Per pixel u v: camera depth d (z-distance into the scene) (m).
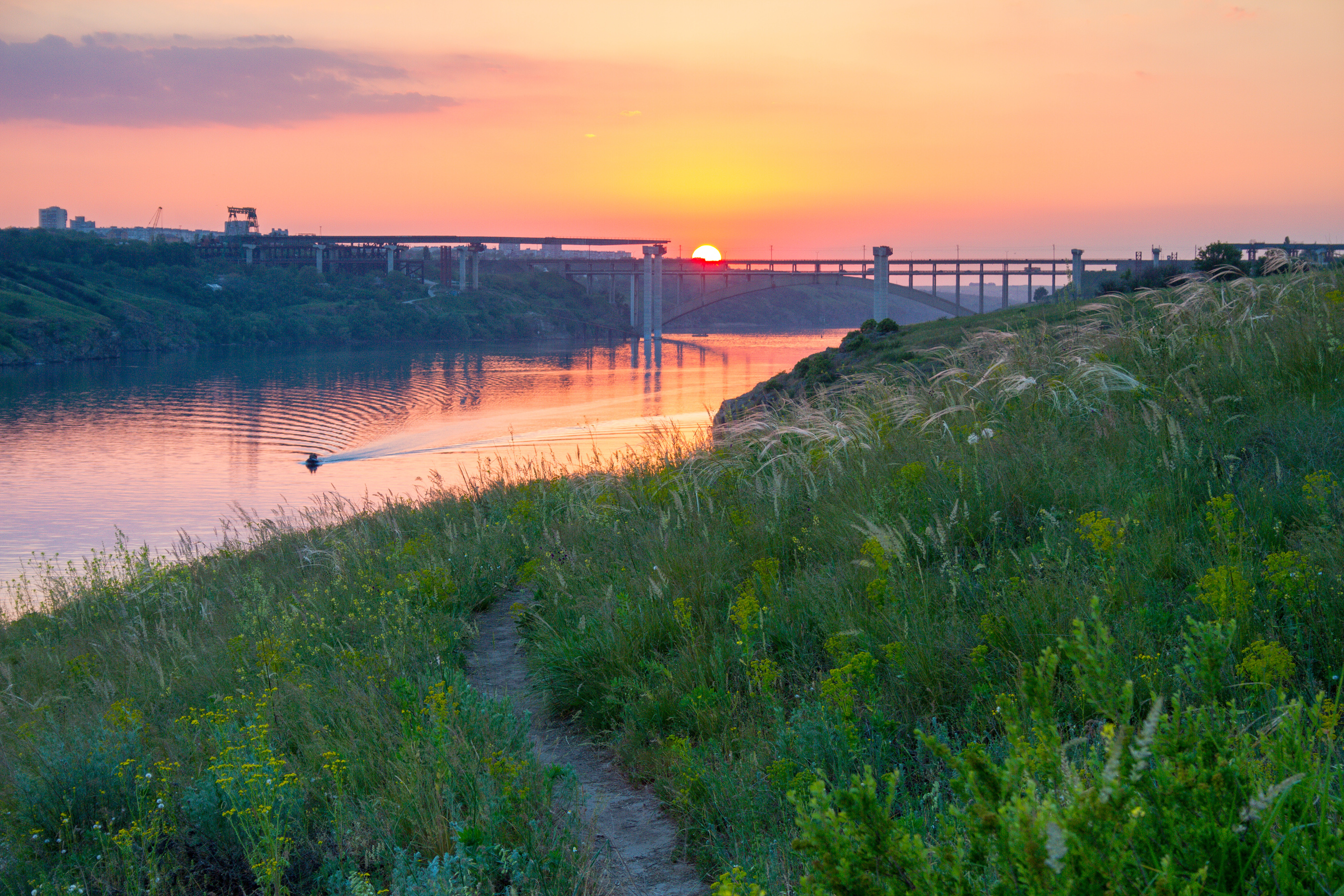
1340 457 5.77
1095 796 1.91
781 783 3.97
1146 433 7.22
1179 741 2.16
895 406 10.49
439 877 3.67
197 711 6.50
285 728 6.11
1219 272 11.46
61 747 5.51
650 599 6.87
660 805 4.70
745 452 11.26
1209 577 4.13
